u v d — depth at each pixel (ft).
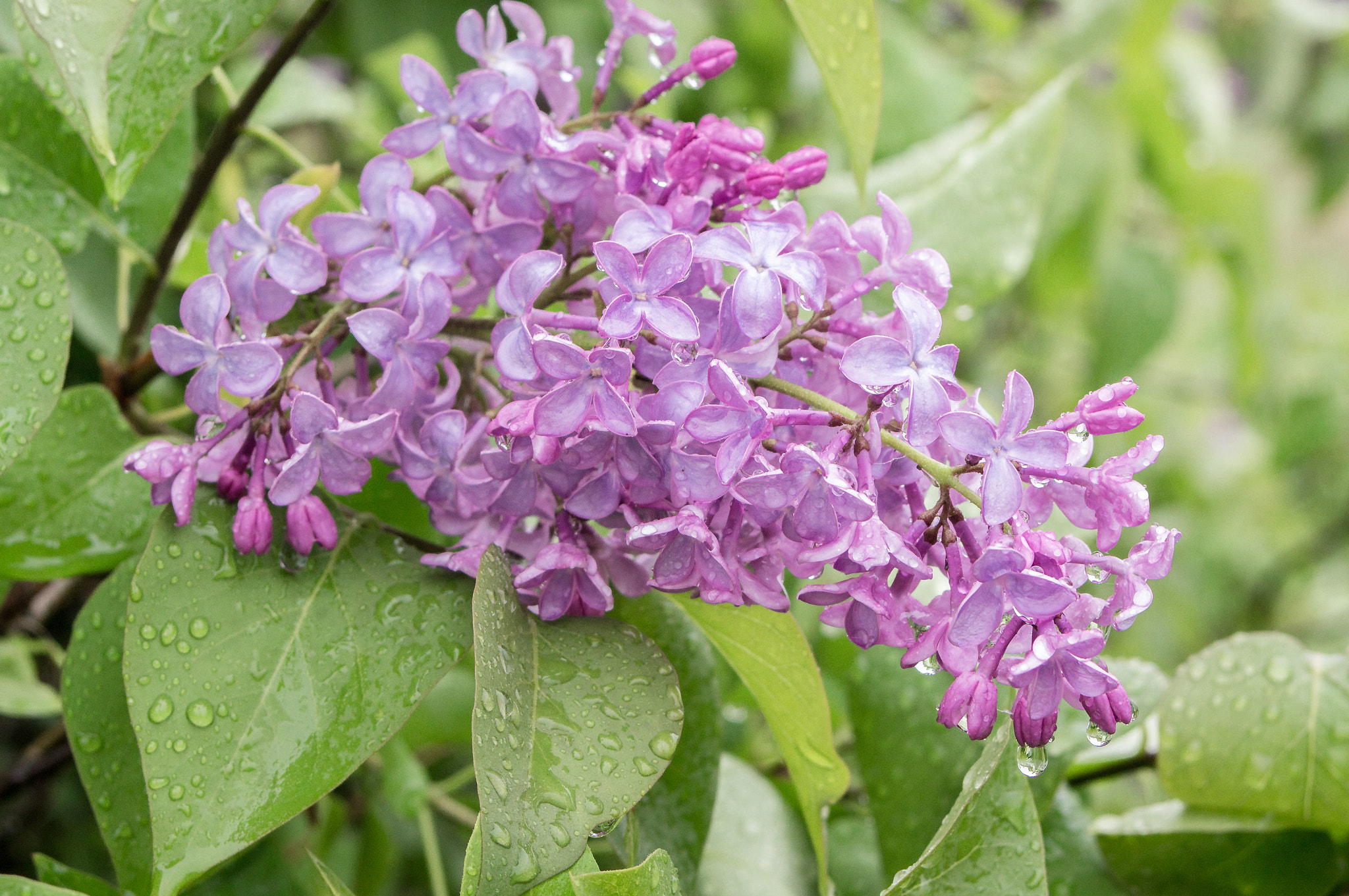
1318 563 6.07
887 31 3.14
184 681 1.78
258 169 2.91
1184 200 4.33
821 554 1.76
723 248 1.76
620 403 1.75
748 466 1.77
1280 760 1.99
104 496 1.97
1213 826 2.02
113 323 2.20
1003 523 1.76
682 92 2.94
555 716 1.79
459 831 2.58
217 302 1.80
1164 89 3.90
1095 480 1.76
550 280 1.77
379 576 1.83
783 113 3.36
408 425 1.84
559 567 1.81
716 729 1.96
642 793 1.77
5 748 2.73
